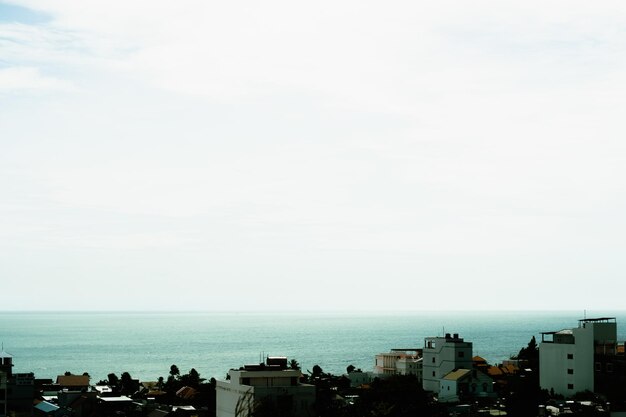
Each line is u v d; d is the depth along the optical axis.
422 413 153.62
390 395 154.75
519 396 170.75
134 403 194.25
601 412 157.75
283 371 131.25
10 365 189.75
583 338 199.00
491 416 166.88
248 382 128.88
